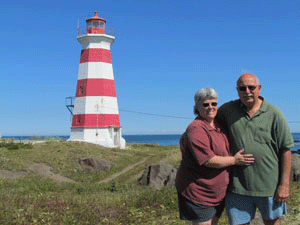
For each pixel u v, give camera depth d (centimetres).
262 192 454
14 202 1048
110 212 901
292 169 1481
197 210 459
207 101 459
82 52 4538
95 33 4488
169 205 997
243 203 466
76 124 4409
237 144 462
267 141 453
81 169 2812
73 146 3650
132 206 1020
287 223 699
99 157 3244
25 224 789
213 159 439
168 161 2948
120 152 3659
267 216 462
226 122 480
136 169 2803
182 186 473
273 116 454
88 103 4359
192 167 462
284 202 484
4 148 3231
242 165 460
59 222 800
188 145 456
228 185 473
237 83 460
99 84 4409
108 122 4388
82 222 808
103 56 4488
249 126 457
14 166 2520
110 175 2772
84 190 1791
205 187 456
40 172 2583
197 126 456
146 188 1980
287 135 451
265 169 452
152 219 839
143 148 5222
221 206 485
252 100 450
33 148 3394
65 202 1057
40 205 1009
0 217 840
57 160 2962
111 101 4469
